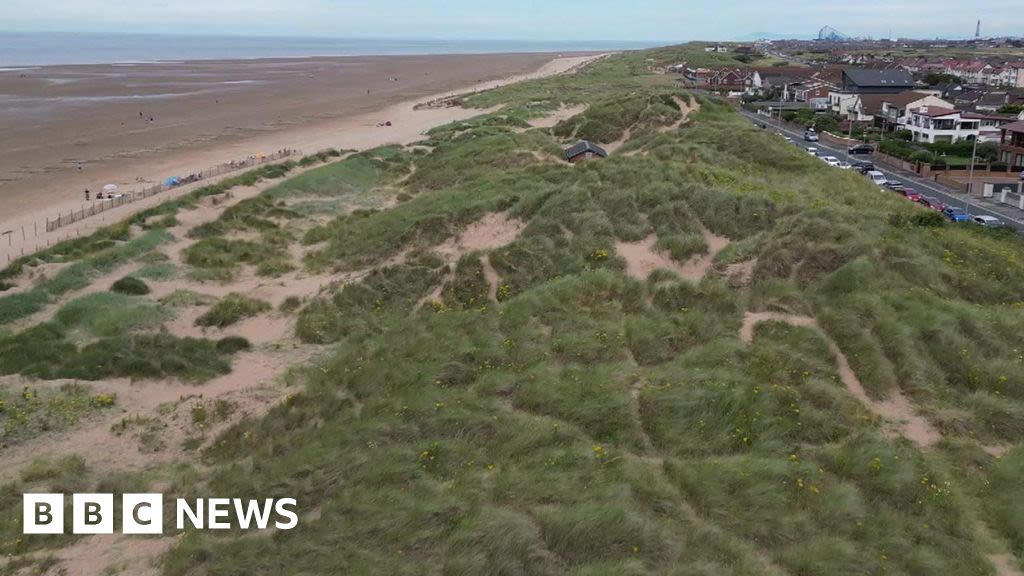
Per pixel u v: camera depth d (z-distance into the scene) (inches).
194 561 444.8
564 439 519.5
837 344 607.8
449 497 461.7
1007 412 519.8
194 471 569.9
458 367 643.5
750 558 397.7
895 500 440.1
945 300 684.1
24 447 613.6
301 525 472.7
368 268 1056.8
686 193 940.6
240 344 834.8
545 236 921.5
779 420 514.3
